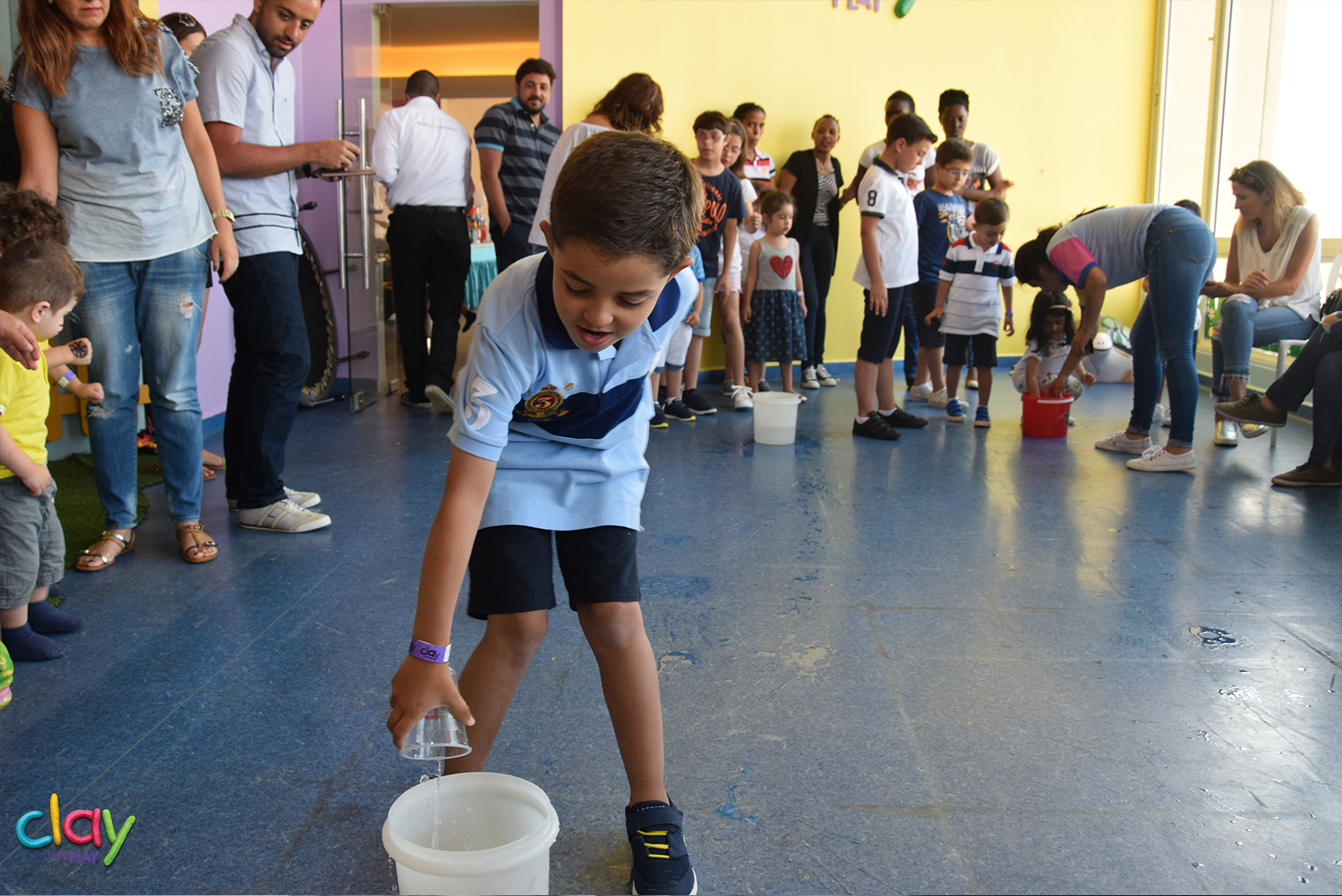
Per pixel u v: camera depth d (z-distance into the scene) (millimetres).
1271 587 2391
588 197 960
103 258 2320
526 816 1169
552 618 2160
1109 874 1294
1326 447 3379
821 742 1628
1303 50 5164
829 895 1249
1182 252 3535
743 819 1412
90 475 3318
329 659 1941
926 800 1463
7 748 1588
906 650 2000
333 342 4969
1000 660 1957
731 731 1663
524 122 4680
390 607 2215
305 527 2771
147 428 3689
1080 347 4023
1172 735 1658
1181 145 6402
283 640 2031
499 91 9969
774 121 6016
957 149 4863
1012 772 1541
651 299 1056
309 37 5219
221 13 4109
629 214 955
